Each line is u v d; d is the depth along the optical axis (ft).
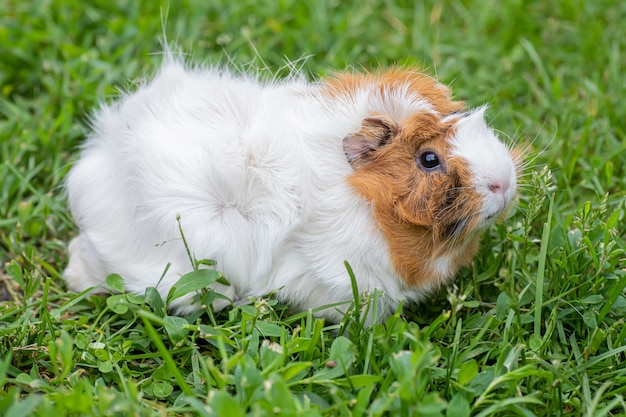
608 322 2.29
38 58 2.97
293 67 2.48
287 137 2.28
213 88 2.38
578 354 2.24
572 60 3.04
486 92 2.91
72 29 3.03
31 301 2.41
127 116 2.40
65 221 2.60
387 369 2.18
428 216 2.21
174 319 2.24
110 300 2.29
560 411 2.14
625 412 2.12
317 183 2.25
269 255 2.27
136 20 3.05
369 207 2.23
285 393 2.01
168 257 2.31
